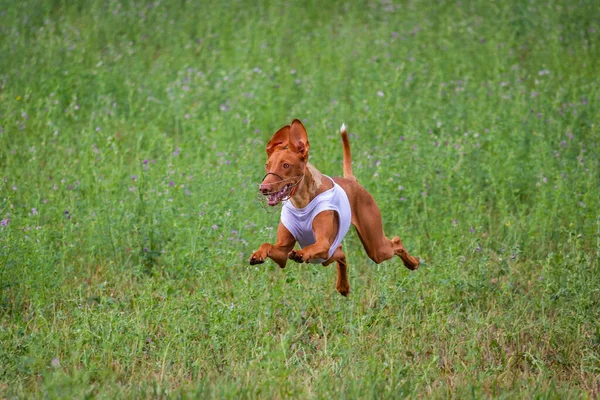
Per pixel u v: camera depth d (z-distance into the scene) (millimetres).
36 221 12258
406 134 16516
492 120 17500
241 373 8961
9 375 8984
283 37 24375
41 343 9336
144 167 14570
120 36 23312
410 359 9875
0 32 22203
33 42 21828
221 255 11922
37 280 11008
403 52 22172
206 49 22719
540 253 13156
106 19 24328
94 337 9859
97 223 12742
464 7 26281
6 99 18031
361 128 17344
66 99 18984
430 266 12156
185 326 9883
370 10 26969
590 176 14445
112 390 8414
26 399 8109
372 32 24469
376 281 11555
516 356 10172
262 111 18375
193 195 13477
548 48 22906
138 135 16922
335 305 11078
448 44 22734
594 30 24047
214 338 9641
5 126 16328
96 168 14477
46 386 7906
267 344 9336
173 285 11500
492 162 15609
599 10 25531
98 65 19812
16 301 11047
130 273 11938
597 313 10773
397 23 25188
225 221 12195
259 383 8609
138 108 19000
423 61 21688
